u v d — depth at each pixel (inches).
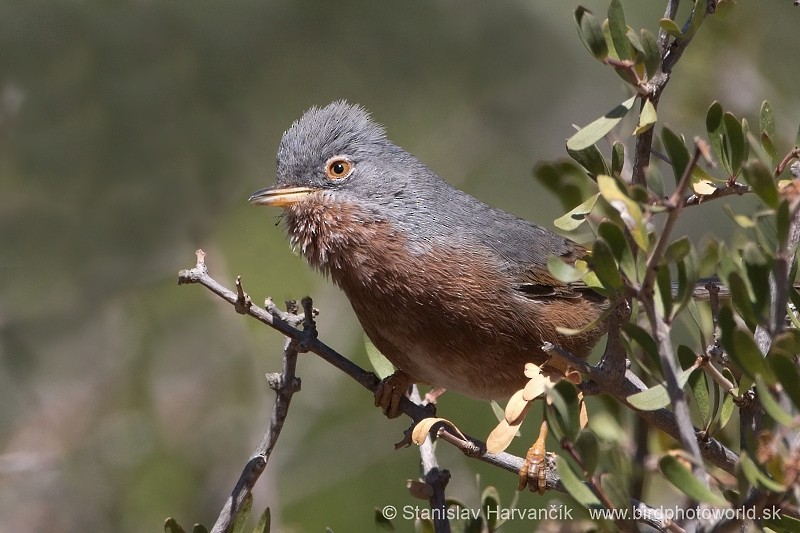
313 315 293.6
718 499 204.7
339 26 589.6
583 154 262.7
